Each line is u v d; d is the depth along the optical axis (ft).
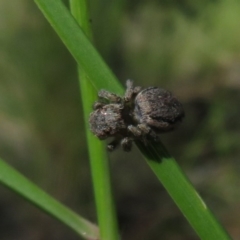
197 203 0.30
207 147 0.48
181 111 0.34
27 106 0.46
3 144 0.48
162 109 0.34
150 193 0.50
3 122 0.47
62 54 0.45
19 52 0.45
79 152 0.46
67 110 0.46
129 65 0.48
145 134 0.31
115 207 0.31
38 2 0.31
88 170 0.47
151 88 0.34
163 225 0.48
